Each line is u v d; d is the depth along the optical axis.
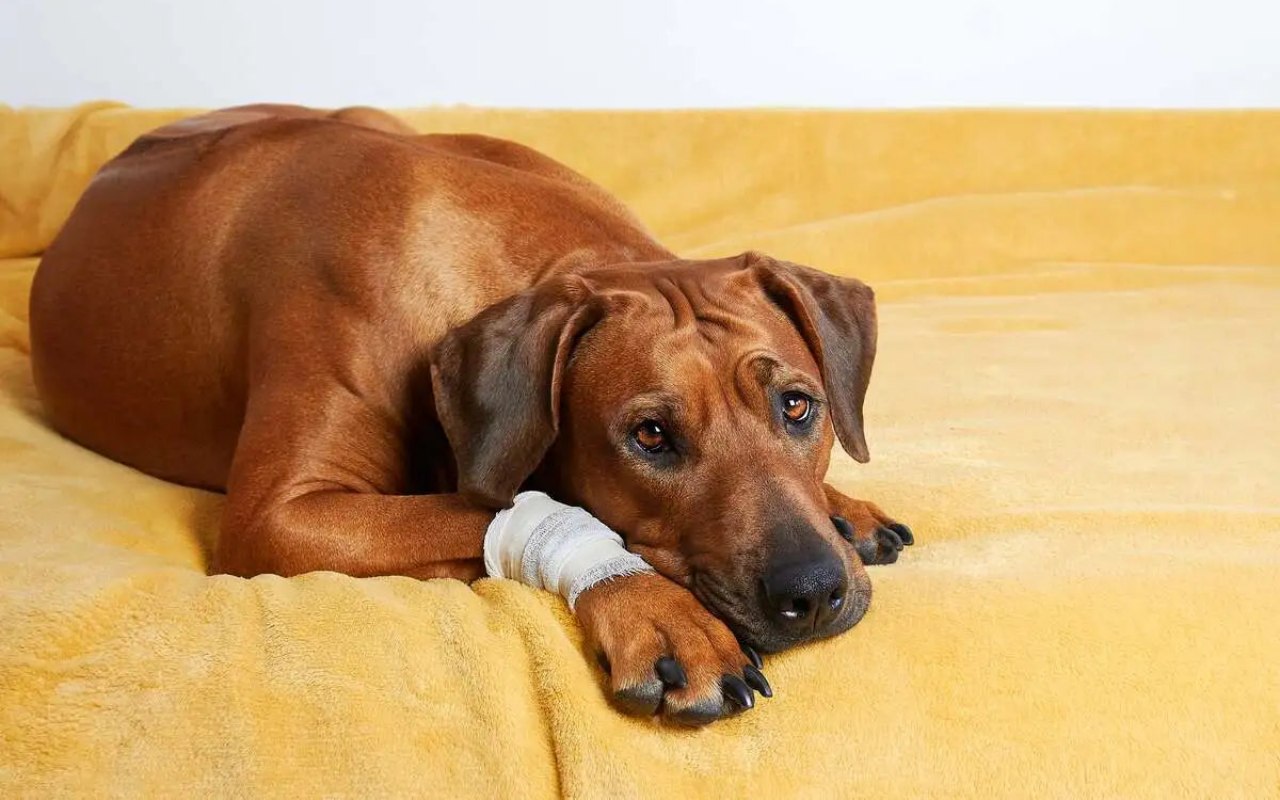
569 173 1.43
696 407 1.11
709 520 1.10
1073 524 1.23
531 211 1.29
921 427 1.46
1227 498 1.30
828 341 1.20
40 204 2.00
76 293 1.46
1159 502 1.29
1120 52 2.56
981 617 1.09
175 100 2.31
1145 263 2.20
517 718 1.02
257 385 1.27
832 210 2.29
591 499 1.15
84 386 1.45
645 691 1.02
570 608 1.09
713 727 1.03
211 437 1.39
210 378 1.36
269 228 1.33
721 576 1.08
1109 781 1.02
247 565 1.20
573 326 1.14
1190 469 1.35
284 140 1.39
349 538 1.17
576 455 1.15
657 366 1.12
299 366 1.25
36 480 1.30
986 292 2.04
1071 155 2.33
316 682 1.03
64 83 2.27
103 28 2.26
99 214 1.48
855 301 1.24
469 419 1.16
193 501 1.35
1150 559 1.16
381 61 2.37
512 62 2.42
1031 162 2.32
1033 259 2.18
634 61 2.46
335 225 1.29
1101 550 1.18
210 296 1.35
